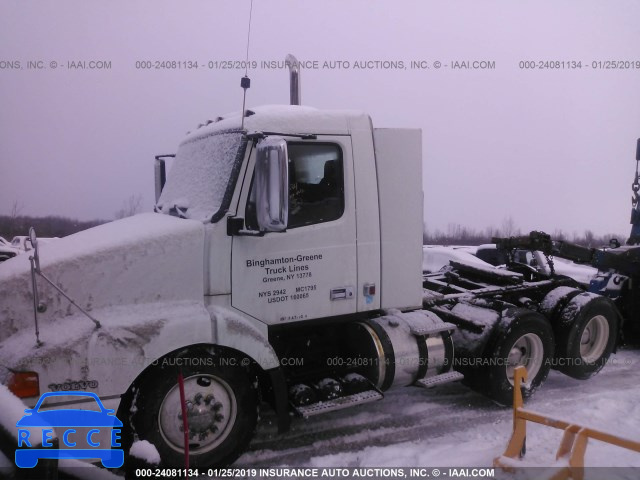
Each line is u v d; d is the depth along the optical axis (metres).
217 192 3.58
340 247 3.89
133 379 3.15
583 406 4.86
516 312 4.76
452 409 4.84
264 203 3.13
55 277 3.13
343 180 3.88
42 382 2.95
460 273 6.38
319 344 4.34
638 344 6.86
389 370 4.04
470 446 3.99
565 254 6.35
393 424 4.48
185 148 4.39
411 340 4.19
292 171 3.69
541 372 4.94
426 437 4.21
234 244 3.51
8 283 3.10
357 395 3.88
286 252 3.68
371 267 4.05
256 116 3.61
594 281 6.88
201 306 3.43
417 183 4.26
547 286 5.91
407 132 4.20
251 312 3.59
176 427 3.37
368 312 4.27
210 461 3.46
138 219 3.98
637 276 6.35
